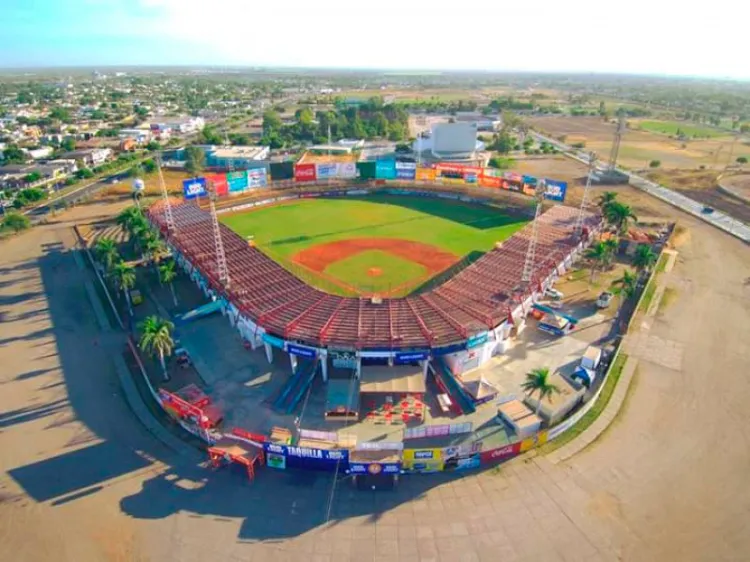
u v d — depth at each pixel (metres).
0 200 157.38
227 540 48.59
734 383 72.62
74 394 70.25
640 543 48.50
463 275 90.56
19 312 92.00
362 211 152.00
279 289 83.12
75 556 47.25
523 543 48.38
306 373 71.25
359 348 66.25
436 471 56.69
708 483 55.50
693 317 90.31
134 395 69.94
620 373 74.12
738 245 125.69
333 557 46.91
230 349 78.88
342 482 55.34
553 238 107.88
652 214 147.62
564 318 85.00
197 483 55.28
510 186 155.00
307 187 171.50
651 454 59.44
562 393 66.25
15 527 50.16
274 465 57.28
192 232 110.94
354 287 101.06
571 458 58.62
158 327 69.69
